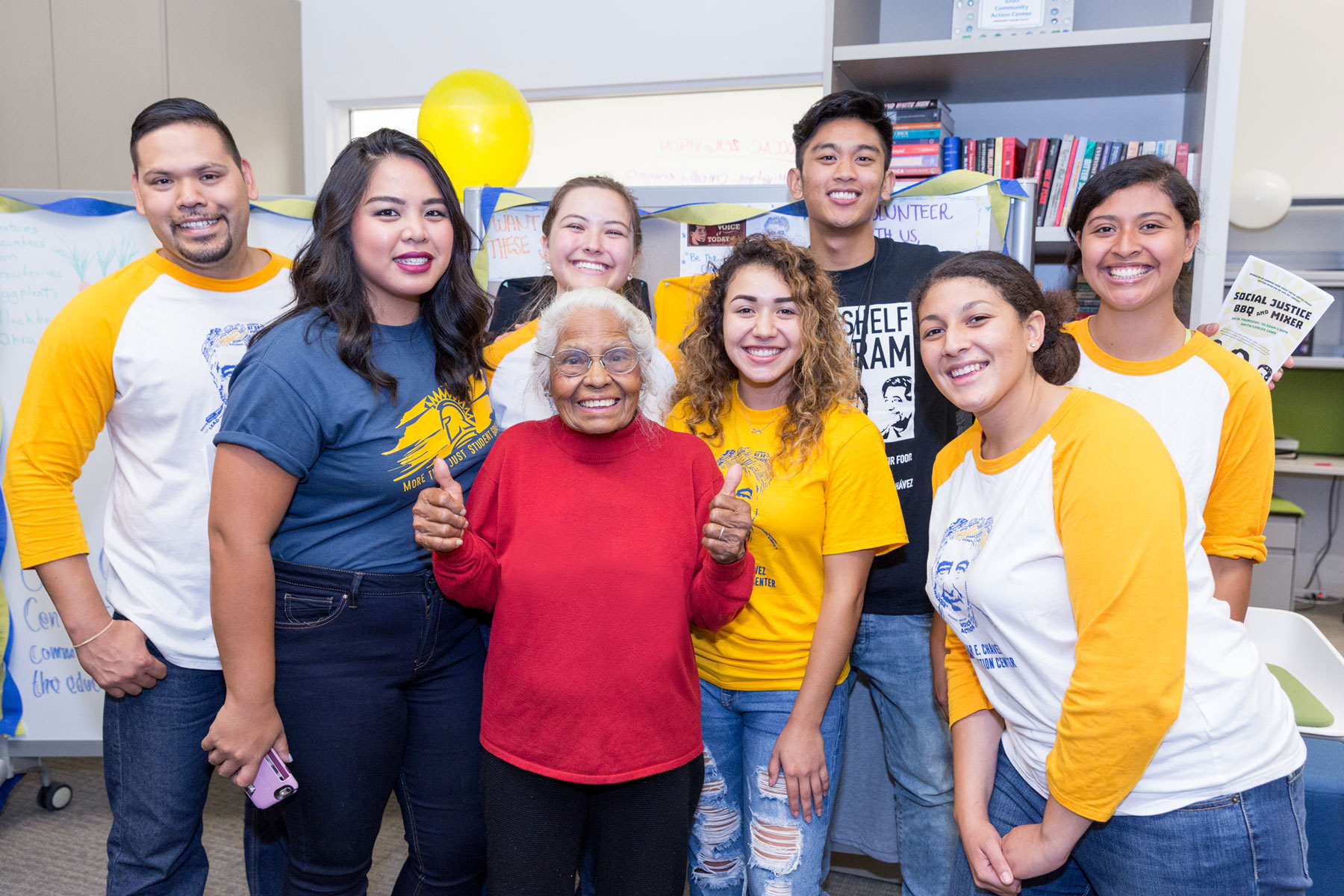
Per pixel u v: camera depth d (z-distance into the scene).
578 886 1.66
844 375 1.42
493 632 1.25
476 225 2.19
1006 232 1.91
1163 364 1.50
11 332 2.12
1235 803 1.03
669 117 3.48
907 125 2.56
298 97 3.56
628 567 1.21
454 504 1.16
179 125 1.42
